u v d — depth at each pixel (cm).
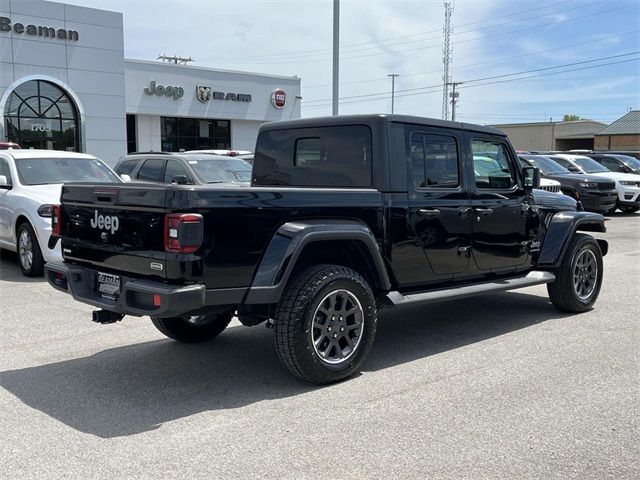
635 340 602
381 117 525
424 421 411
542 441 382
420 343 600
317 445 377
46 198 905
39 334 629
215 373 514
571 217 698
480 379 493
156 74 3116
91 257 485
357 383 487
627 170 2141
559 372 508
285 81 3641
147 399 456
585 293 724
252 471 346
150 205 425
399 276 538
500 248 629
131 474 343
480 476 340
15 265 1038
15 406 443
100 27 2509
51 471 347
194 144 3394
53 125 2441
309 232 459
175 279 414
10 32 2284
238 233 433
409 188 538
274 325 465
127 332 641
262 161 628
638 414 423
